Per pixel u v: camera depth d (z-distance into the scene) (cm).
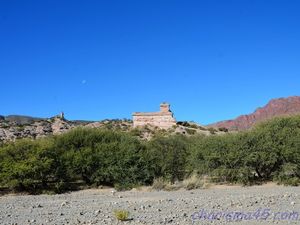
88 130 4325
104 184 4003
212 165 3959
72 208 2328
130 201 2631
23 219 1931
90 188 3872
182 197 2811
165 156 4159
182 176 4184
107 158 3925
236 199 2473
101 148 4041
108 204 2475
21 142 3894
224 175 3903
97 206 2380
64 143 4106
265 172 3962
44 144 3919
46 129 9600
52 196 3316
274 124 4128
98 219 1828
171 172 4153
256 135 3900
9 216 2072
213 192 3189
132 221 1745
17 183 3581
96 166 3909
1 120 10756
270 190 3194
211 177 4069
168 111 9625
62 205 2520
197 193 3139
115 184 3819
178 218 1797
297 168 3769
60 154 3934
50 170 3747
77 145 4138
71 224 1720
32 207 2484
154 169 4053
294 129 3991
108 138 4238
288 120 4181
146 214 1941
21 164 3638
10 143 4038
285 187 3444
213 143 3994
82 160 3862
